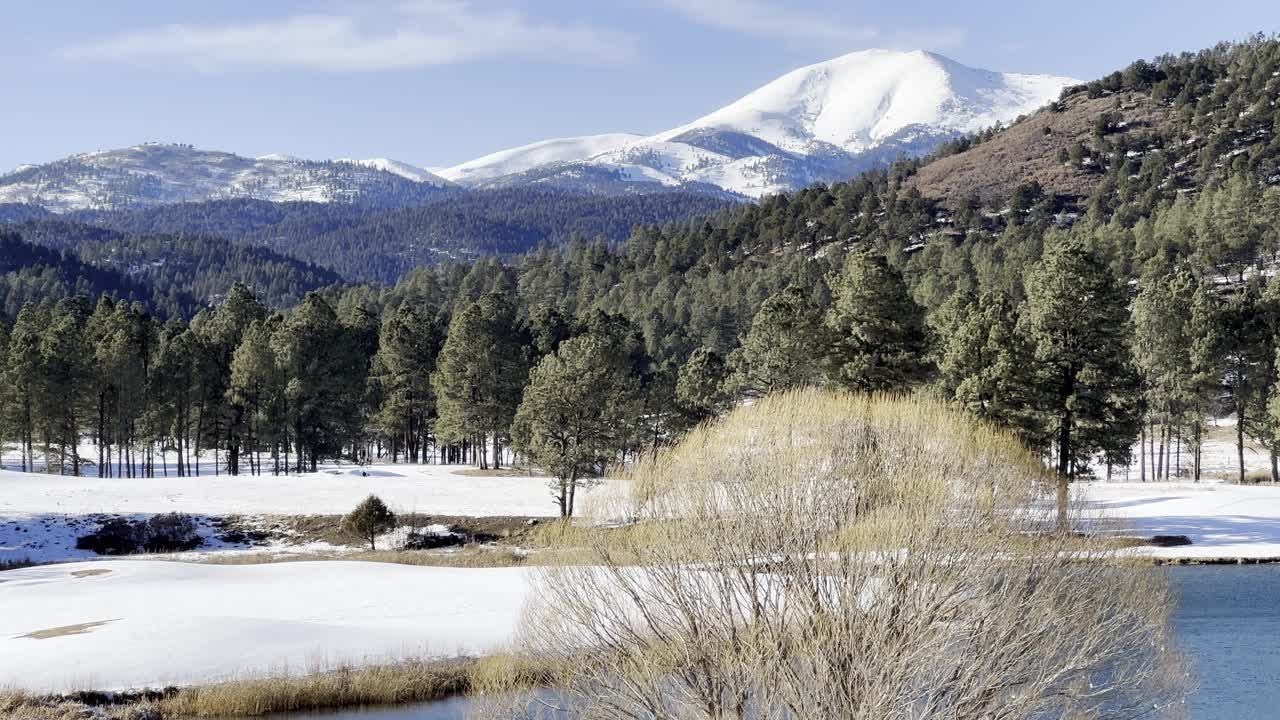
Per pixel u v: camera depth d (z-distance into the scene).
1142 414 84.44
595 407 60.97
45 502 65.94
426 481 76.75
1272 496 64.75
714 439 27.23
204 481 75.19
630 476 27.31
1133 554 28.47
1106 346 56.38
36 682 28.75
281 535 60.91
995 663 22.28
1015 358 54.44
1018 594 23.30
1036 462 30.80
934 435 28.72
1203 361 80.38
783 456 25.81
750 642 21.48
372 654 31.94
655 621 23.11
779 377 57.00
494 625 35.59
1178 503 62.25
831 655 21.12
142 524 60.62
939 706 21.70
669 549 23.88
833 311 55.50
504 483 75.69
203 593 41.88
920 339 54.25
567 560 25.22
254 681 29.28
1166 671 25.77
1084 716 22.41
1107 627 25.48
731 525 24.08
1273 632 34.78
